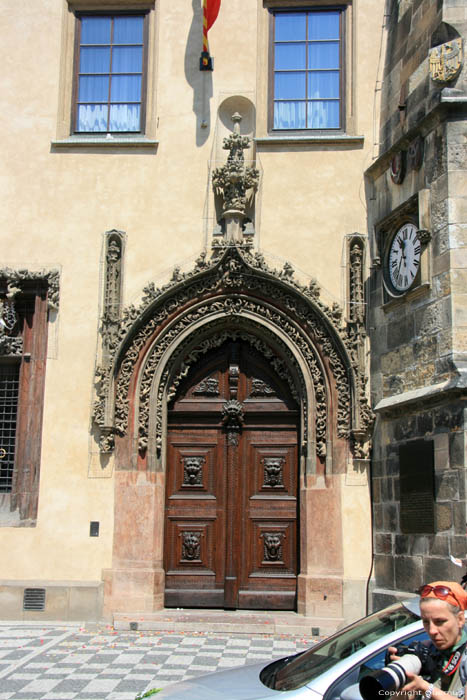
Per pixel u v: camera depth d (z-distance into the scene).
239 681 5.04
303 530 12.06
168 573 12.41
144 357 12.45
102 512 12.12
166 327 12.52
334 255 12.65
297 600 11.96
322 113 13.38
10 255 12.92
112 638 10.71
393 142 12.32
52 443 12.38
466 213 10.23
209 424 12.80
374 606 11.30
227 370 12.95
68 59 13.67
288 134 13.35
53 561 12.03
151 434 12.30
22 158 13.22
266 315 12.50
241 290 12.56
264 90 13.38
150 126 13.30
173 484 12.69
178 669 8.95
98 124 13.57
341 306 12.46
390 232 11.78
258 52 13.40
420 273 10.73
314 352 12.32
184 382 12.92
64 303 12.76
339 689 4.47
